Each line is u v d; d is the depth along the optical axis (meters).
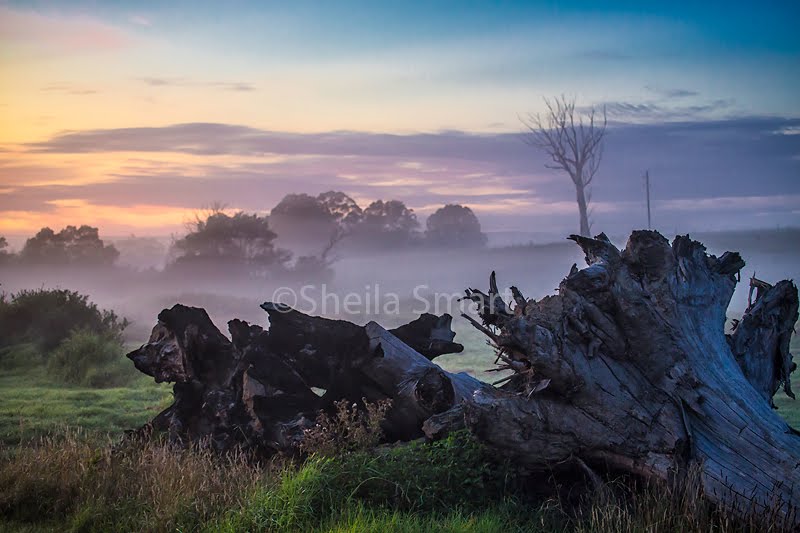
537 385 7.89
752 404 7.81
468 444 8.57
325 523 7.53
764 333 9.55
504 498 8.05
